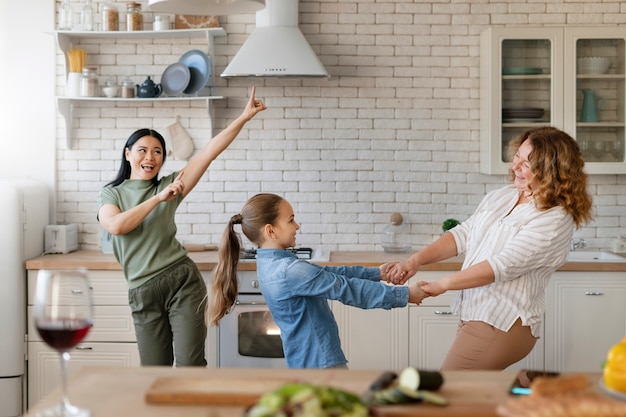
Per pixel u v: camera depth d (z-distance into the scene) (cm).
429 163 538
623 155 505
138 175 418
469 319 340
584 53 502
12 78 531
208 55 522
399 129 536
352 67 534
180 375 197
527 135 343
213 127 530
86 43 530
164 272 411
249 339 475
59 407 167
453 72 534
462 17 532
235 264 329
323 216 539
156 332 420
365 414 147
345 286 298
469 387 183
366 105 536
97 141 534
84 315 168
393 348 478
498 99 503
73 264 477
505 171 505
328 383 188
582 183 333
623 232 540
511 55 502
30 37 530
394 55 533
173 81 518
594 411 144
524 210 336
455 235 367
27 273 483
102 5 527
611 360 174
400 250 521
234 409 169
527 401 151
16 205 477
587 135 504
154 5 349
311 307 305
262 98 534
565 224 330
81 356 480
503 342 332
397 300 304
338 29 532
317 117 536
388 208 540
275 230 317
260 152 536
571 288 477
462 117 536
